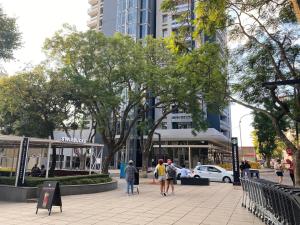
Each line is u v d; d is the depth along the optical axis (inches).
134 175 666.2
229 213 436.8
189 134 1886.1
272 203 314.3
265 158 2677.2
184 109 1133.7
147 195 635.5
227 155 2866.6
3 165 957.2
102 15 2687.0
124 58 974.4
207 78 573.0
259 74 562.3
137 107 1302.9
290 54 554.3
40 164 1056.2
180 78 991.0
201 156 1962.4
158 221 369.1
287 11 513.7
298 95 540.1
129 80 1041.5
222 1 393.7
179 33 495.5
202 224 358.3
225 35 566.9
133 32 2305.6
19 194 524.4
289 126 960.3
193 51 553.6
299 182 475.8
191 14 470.9
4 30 800.3
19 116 1075.9
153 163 1989.4
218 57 562.6
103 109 1016.2
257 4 486.9
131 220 371.2
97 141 2112.5
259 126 1931.6
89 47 975.0
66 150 1540.4
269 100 577.0
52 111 991.6
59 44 978.1
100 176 775.7
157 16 2380.7
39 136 991.6
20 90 938.7
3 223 342.0
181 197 610.2
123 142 1079.6
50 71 973.2
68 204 489.4
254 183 407.2
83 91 946.7
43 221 354.6
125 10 2396.7
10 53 835.4
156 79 979.3
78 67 1005.8
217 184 976.3
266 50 543.5
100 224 344.5
